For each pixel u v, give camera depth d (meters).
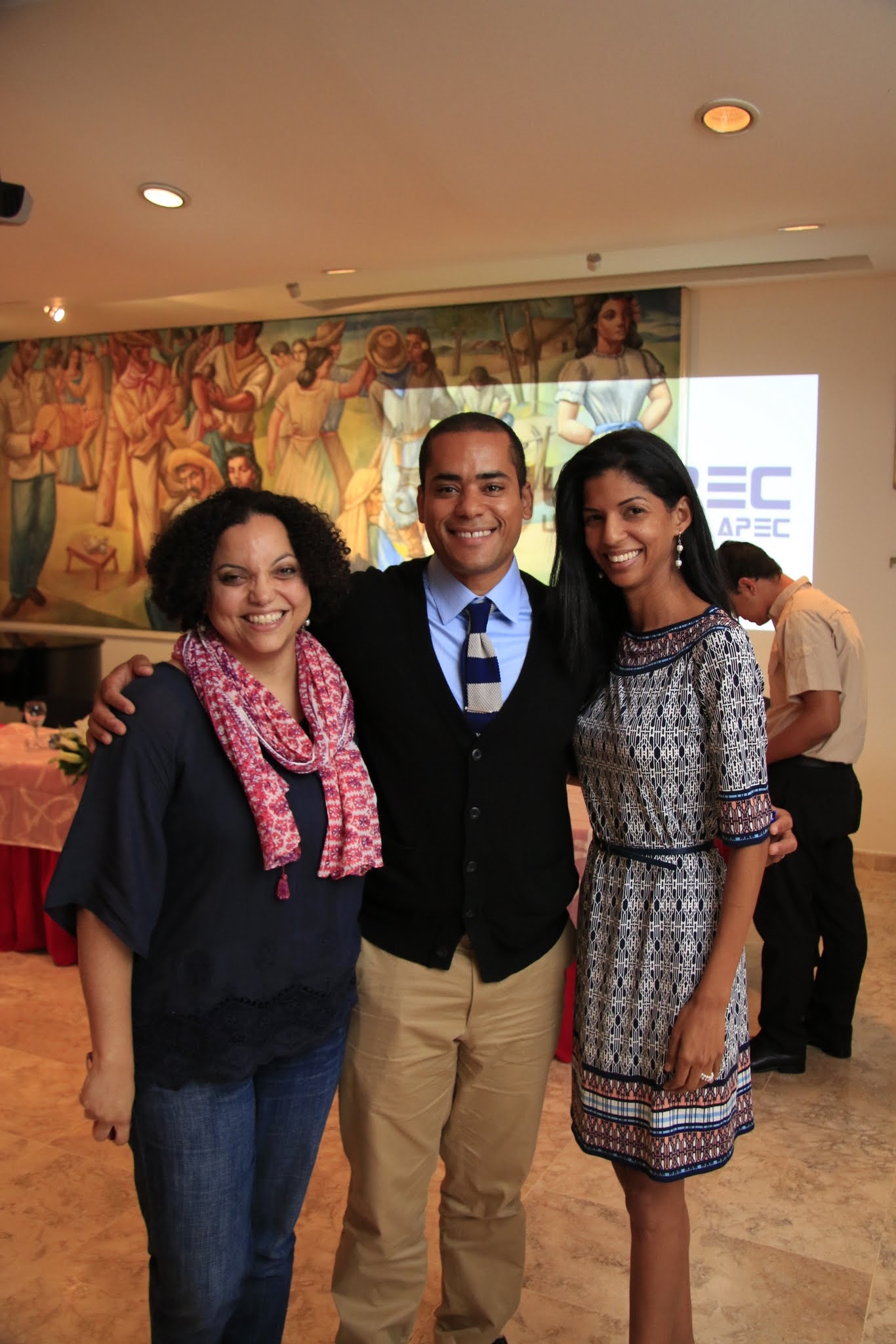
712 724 1.57
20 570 7.95
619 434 1.64
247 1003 1.41
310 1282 2.18
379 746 1.68
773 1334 2.05
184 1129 1.40
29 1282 2.17
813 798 3.18
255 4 2.81
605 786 1.69
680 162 3.89
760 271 5.43
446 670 1.69
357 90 3.30
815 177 4.03
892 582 5.66
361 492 6.79
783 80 3.21
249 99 3.38
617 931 1.66
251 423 7.09
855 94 3.29
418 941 1.65
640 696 1.63
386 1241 1.69
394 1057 1.65
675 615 1.66
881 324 5.58
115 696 1.38
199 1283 1.44
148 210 4.45
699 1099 1.61
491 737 1.64
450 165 3.92
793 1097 3.10
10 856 4.09
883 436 5.62
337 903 1.50
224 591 1.43
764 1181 2.63
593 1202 2.51
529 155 3.82
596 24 2.90
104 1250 2.28
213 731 1.41
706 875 1.63
